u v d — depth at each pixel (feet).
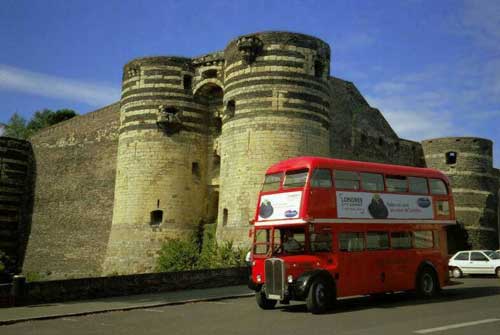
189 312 64.75
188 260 118.73
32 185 189.26
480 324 49.98
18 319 59.62
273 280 62.59
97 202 166.20
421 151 194.49
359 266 66.44
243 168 117.80
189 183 136.26
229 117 124.16
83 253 165.68
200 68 139.74
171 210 132.98
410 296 76.74
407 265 72.08
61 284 75.00
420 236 74.95
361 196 68.95
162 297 78.38
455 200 184.14
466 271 110.01
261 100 118.62
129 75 142.41
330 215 65.26
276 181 68.39
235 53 124.77
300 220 63.21
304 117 118.83
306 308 66.18
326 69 126.00
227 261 108.78
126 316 62.75
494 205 191.31
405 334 45.55
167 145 135.74
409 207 74.28
